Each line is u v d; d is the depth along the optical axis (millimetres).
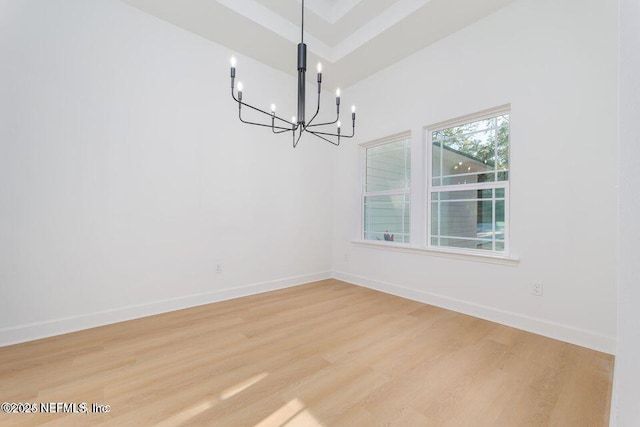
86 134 2359
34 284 2156
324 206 4207
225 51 3166
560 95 2199
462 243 2904
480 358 1919
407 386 1619
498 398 1518
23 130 2109
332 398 1517
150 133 2684
